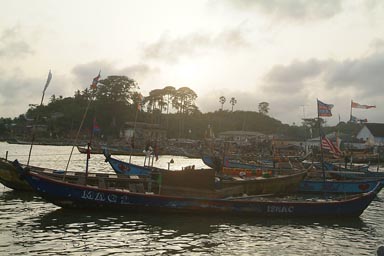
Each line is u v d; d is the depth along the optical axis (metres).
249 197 21.98
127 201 17.95
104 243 13.44
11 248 12.41
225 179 24.30
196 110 137.88
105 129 118.12
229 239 14.72
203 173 19.72
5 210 18.25
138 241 13.89
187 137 124.12
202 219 17.73
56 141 106.12
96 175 23.20
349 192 28.73
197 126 129.12
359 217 19.89
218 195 21.25
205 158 43.09
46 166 42.94
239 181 23.16
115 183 22.11
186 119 131.25
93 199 17.80
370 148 74.88
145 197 18.00
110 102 118.69
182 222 17.05
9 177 22.69
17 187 23.08
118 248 12.95
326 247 14.22
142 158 70.38
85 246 12.99
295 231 16.50
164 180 19.27
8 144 104.25
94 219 16.91
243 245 14.00
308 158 62.69
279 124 149.62
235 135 110.19
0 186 25.45
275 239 15.05
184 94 131.88
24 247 12.58
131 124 107.38
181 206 18.17
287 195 26.61
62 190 17.59
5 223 15.71
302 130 127.62
